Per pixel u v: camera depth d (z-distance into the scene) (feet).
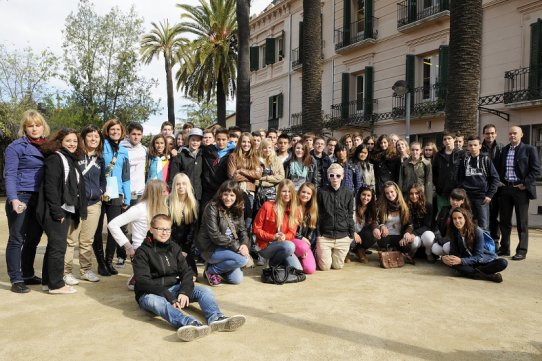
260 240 19.75
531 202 43.73
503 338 12.13
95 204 17.95
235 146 23.97
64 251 16.01
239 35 49.21
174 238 17.49
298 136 29.60
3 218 40.91
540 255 24.03
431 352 11.09
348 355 10.82
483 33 46.55
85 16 76.69
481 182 23.03
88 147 17.67
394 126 57.36
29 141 16.20
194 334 11.60
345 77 64.54
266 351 11.01
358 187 25.26
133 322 13.08
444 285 17.79
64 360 10.44
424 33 53.16
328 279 18.83
